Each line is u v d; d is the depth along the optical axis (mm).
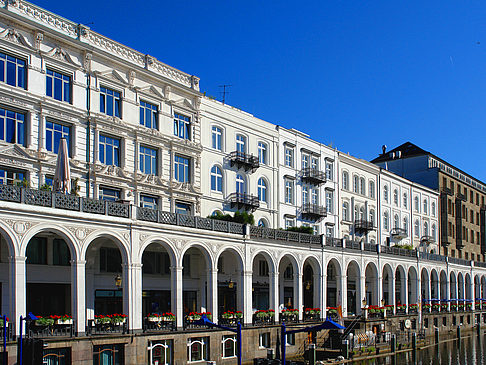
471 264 67250
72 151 29766
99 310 29406
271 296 35812
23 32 27891
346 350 34219
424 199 69750
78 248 24484
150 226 27906
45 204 23375
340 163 53688
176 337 27484
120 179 31609
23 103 27484
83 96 30516
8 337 21672
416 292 54406
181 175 36406
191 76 37938
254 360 27953
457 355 40562
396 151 78188
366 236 56594
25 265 24109
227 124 40688
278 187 45031
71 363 22875
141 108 34062
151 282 32562
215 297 31344
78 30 30766
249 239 34250
